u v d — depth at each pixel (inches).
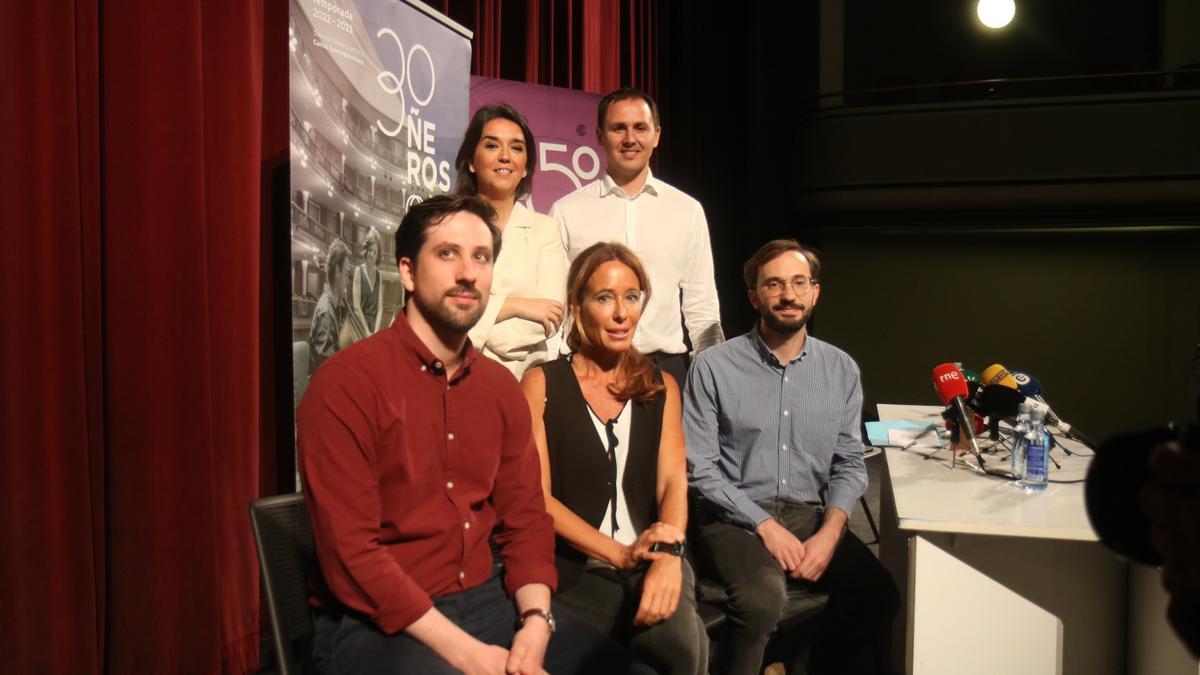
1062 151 302.5
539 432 88.1
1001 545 95.7
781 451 105.0
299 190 109.1
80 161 92.4
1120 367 349.7
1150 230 339.6
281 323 124.3
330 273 115.4
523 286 132.7
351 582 65.1
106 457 95.0
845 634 96.8
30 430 86.0
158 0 95.5
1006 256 355.6
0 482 84.0
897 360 366.6
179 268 98.2
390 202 127.4
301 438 67.4
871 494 214.4
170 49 96.7
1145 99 295.7
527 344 137.7
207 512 101.5
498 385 75.2
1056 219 310.8
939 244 360.2
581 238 147.9
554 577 73.6
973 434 108.3
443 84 138.3
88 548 91.0
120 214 93.8
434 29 135.5
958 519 85.3
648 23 278.2
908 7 382.3
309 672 67.2
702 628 84.5
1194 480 18.1
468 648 64.3
